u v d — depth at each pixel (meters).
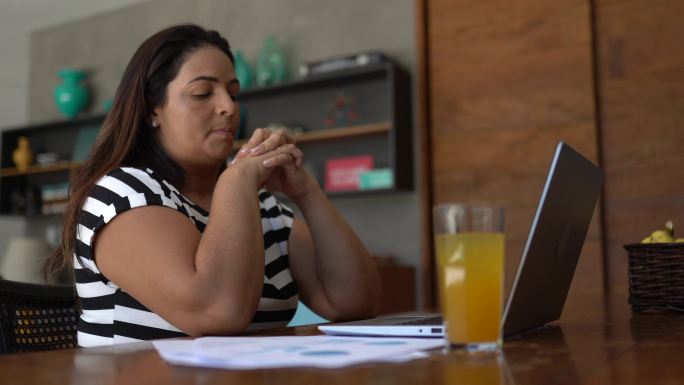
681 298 1.34
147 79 1.43
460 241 0.75
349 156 4.18
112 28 5.11
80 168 1.42
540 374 0.60
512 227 3.61
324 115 4.24
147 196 1.18
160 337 1.18
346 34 4.25
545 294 0.96
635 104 3.44
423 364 0.65
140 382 0.59
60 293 1.32
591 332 0.96
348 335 0.90
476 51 3.77
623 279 3.38
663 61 3.39
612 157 3.46
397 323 0.96
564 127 3.54
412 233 3.95
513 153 3.64
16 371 0.67
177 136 1.42
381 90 4.08
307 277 1.52
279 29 4.47
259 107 4.45
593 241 3.42
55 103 5.31
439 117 3.83
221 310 1.05
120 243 1.14
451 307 0.74
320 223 1.46
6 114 6.05
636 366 0.64
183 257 1.08
